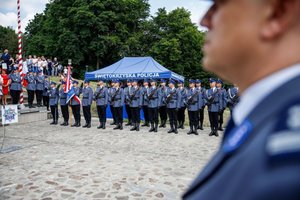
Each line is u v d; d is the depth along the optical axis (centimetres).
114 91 1270
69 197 482
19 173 601
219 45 52
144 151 809
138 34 4078
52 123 1362
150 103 1171
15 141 930
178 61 3938
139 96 1193
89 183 546
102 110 1239
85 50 3897
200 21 59
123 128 1256
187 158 736
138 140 973
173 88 1159
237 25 48
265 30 46
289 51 44
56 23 4147
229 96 1135
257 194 35
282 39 45
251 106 47
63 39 3850
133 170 628
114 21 3938
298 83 41
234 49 49
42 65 2481
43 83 1591
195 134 1109
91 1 3850
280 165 34
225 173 44
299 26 44
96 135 1062
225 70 53
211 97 1073
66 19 3866
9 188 518
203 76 3903
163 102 1192
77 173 604
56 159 712
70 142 925
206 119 1571
